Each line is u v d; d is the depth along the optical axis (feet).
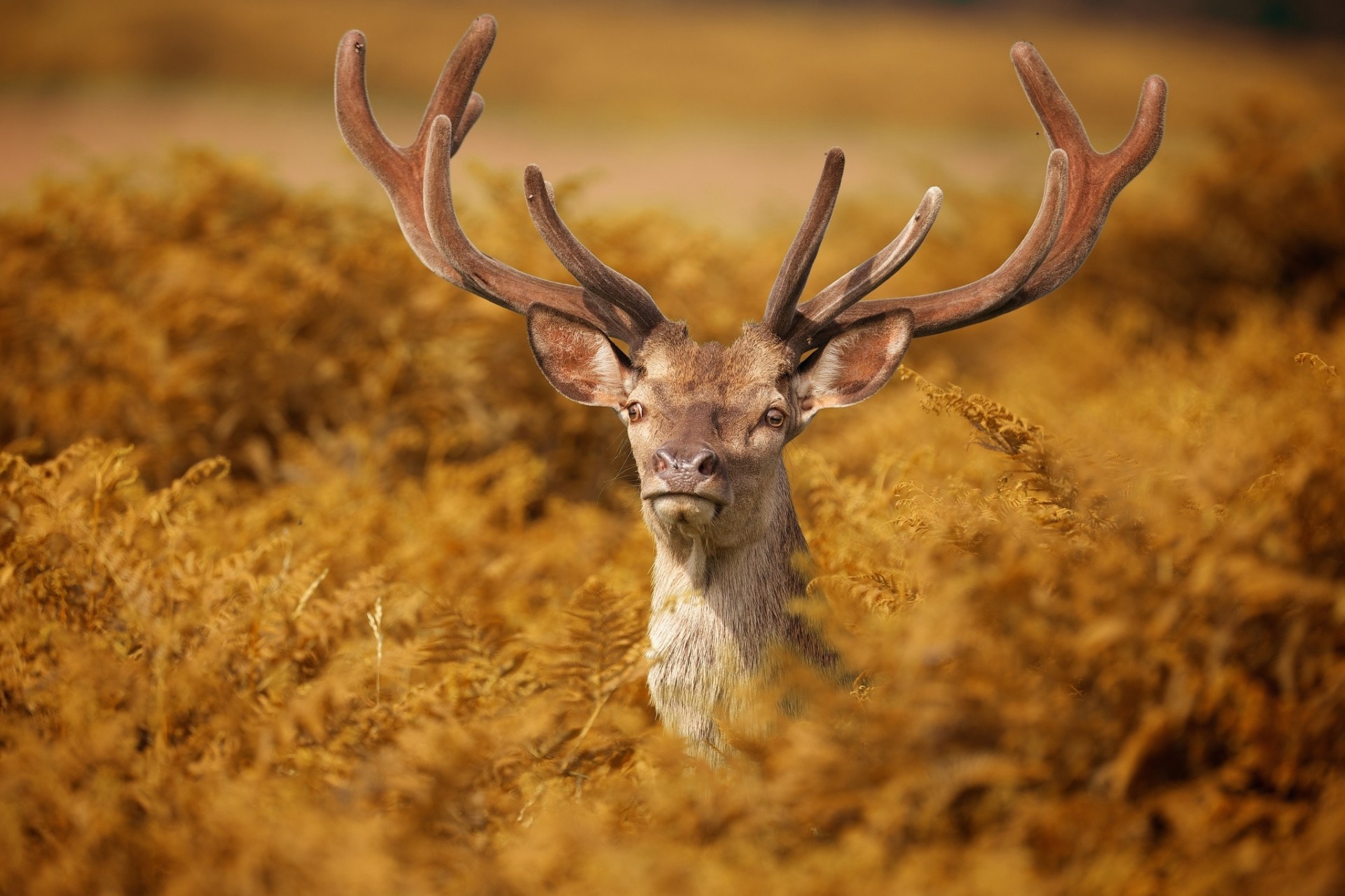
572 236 47.75
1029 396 77.10
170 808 36.91
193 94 333.42
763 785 36.35
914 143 327.67
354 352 80.59
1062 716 34.47
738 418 45.32
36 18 378.94
